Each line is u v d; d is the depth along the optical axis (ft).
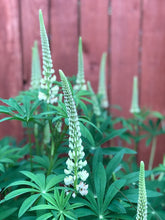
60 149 1.95
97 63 3.66
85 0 3.49
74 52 3.54
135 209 1.60
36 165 2.04
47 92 1.86
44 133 2.24
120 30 3.60
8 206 1.59
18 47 3.52
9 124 3.66
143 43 3.65
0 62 3.57
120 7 3.54
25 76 3.59
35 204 1.53
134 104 3.22
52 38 3.49
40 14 1.69
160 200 2.32
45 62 1.80
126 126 3.31
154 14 3.57
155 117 3.80
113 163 1.74
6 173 1.94
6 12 3.44
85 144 1.85
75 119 1.36
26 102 1.85
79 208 1.49
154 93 3.78
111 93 3.76
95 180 1.61
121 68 3.71
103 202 1.54
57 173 1.78
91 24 3.56
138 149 3.84
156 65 3.71
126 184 1.59
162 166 2.44
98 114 2.77
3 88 3.64
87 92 2.14
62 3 3.46
